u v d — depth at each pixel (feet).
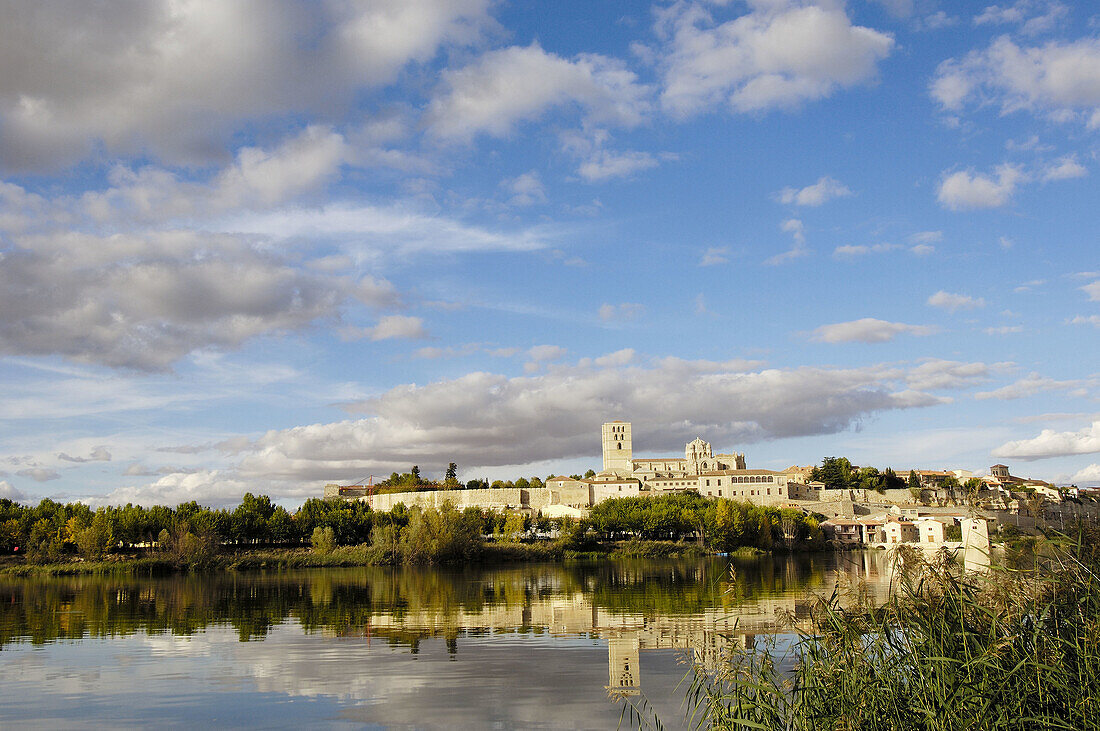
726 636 85.76
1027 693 61.62
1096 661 60.95
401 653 176.04
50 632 216.13
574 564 543.39
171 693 139.23
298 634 207.92
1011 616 65.67
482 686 140.97
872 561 530.27
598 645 182.29
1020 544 73.51
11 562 532.32
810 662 72.13
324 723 120.06
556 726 115.55
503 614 246.27
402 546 534.78
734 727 73.41
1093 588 66.69
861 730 65.41
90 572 472.85
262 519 646.33
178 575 463.83
